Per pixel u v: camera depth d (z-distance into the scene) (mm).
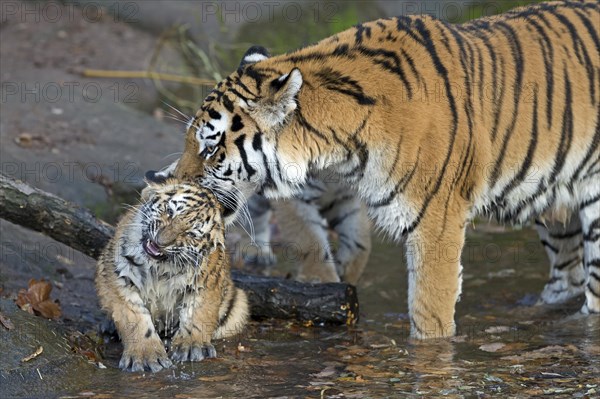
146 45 21469
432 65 10625
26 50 20078
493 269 14133
